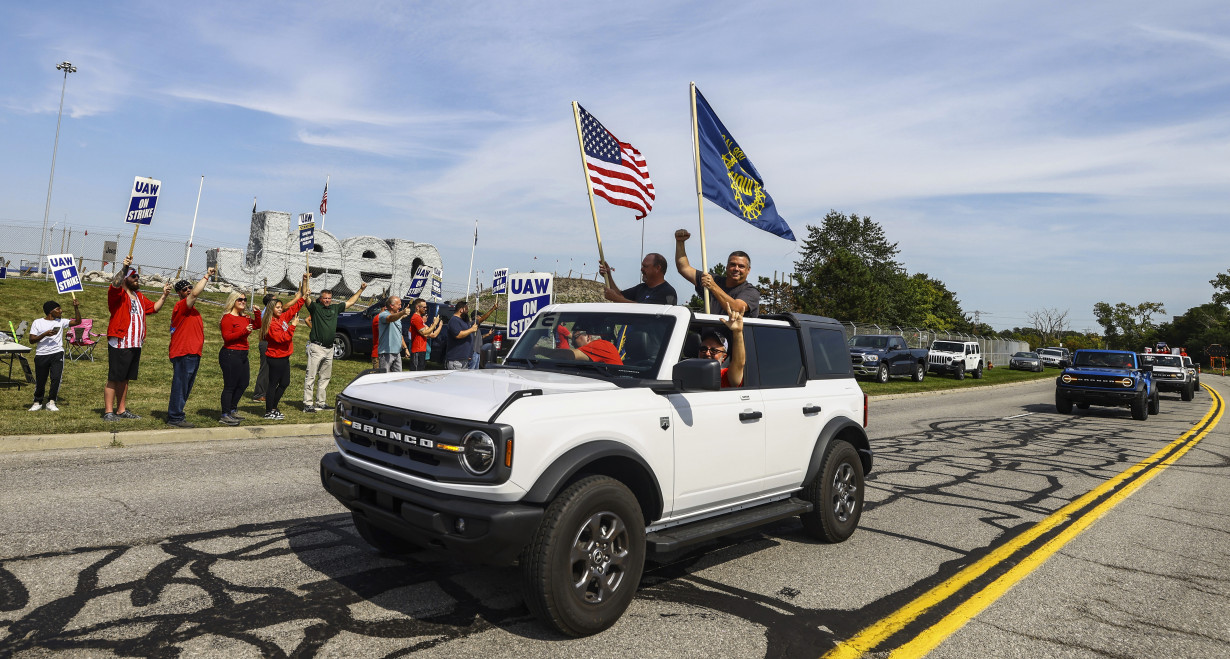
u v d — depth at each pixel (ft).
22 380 38.83
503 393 11.96
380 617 12.19
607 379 13.87
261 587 13.30
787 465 16.66
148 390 37.76
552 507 11.38
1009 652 12.14
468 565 14.98
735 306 15.11
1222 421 58.03
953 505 23.93
